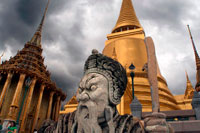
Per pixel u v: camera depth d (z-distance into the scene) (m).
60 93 48.41
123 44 41.59
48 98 46.62
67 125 4.55
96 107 3.99
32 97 41.38
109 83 4.30
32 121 37.94
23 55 44.12
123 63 35.94
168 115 9.21
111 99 4.16
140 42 41.78
